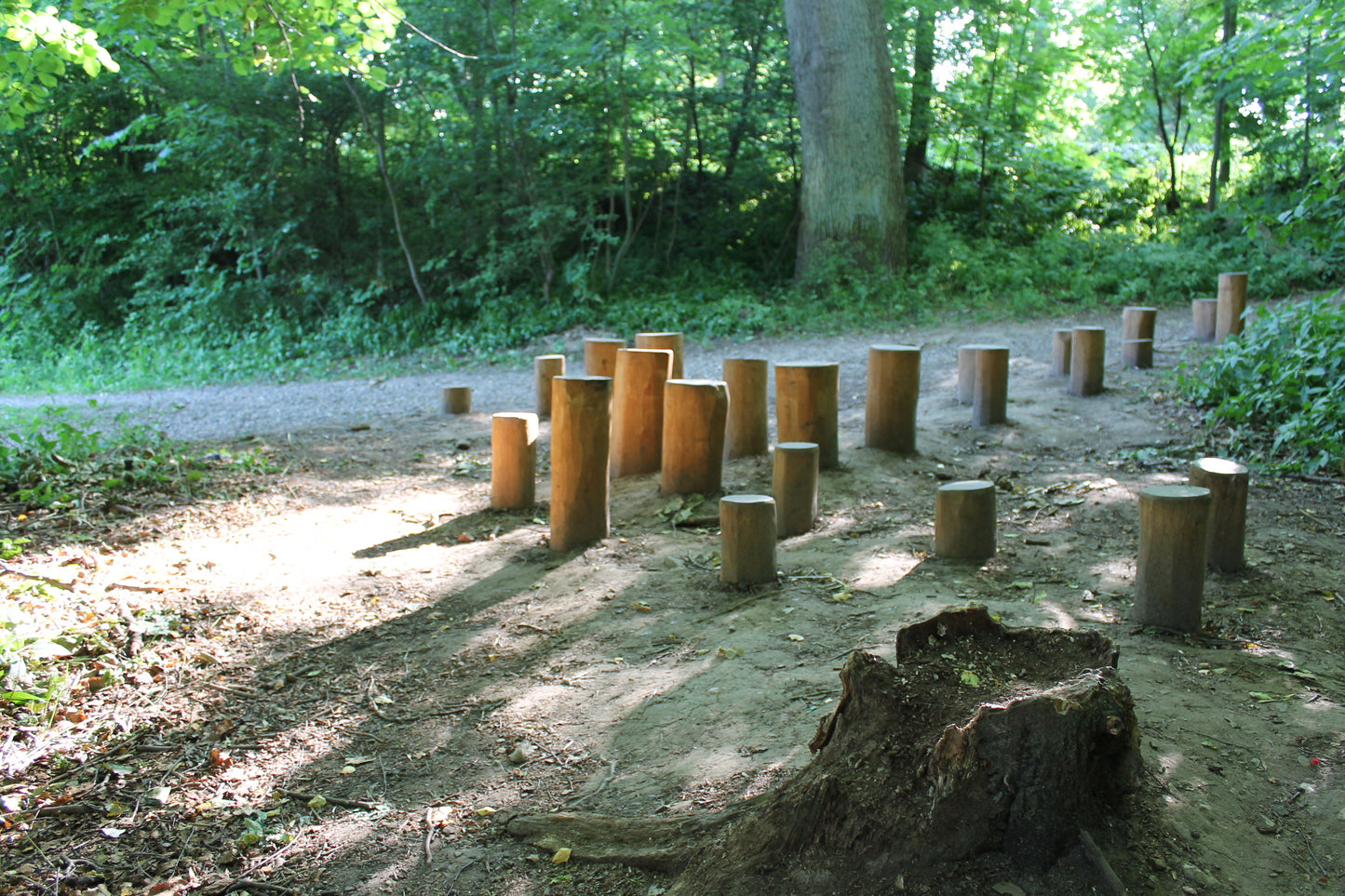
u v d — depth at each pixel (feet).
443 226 50.47
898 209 49.73
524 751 10.91
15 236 58.08
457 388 31.81
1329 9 25.72
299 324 49.80
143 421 32.65
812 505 18.28
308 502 21.43
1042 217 58.95
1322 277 46.55
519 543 18.52
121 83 51.83
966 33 57.06
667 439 20.16
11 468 21.01
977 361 26.20
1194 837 7.72
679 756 10.32
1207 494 12.70
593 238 53.01
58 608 14.62
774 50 55.83
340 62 25.31
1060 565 15.94
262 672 13.35
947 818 7.14
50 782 10.66
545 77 46.32
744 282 53.93
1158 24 59.47
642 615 14.67
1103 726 7.37
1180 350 34.83
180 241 52.95
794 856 7.54
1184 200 63.26
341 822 9.84
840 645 12.75
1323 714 10.27
